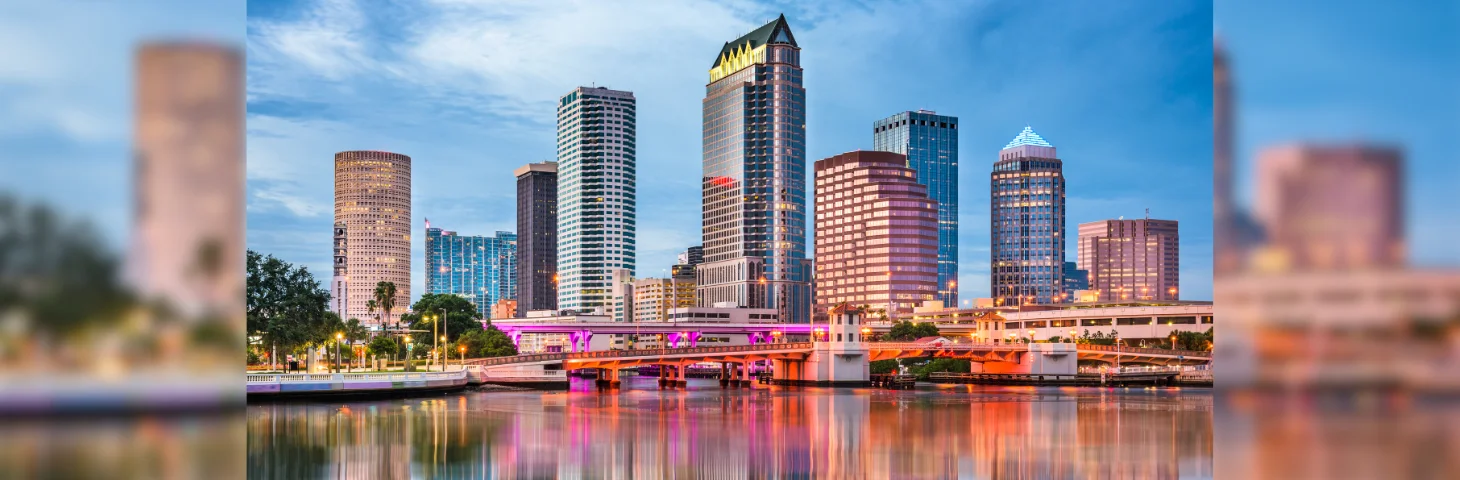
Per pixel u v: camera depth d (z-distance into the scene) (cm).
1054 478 8438
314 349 18162
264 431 10581
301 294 16162
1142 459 9656
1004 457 9825
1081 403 17712
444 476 8119
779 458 9712
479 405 15175
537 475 8325
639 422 13175
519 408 14850
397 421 11912
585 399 18150
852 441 11188
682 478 8381
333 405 14325
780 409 16088
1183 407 16562
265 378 14462
